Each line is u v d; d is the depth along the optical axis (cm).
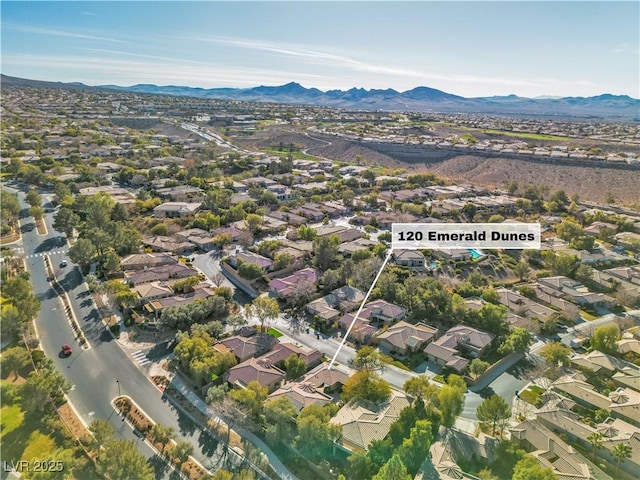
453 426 6372
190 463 5706
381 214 16250
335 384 7162
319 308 9381
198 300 9131
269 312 8650
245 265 10744
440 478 5297
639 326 9025
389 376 7494
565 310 9406
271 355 7700
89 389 7025
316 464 5694
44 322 8831
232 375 7162
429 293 9569
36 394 6169
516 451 5616
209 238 13350
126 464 5050
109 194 16750
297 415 6162
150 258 11494
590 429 6103
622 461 5647
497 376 7638
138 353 8006
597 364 7569
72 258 10838
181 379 7338
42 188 17875
